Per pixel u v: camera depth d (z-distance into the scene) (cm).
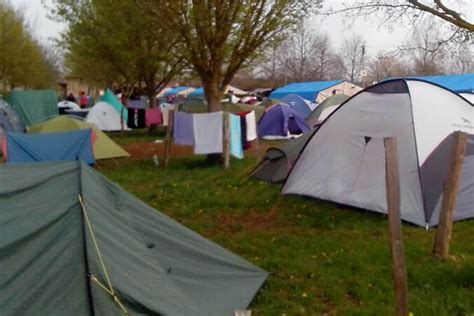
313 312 505
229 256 552
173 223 532
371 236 734
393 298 526
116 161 1496
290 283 567
